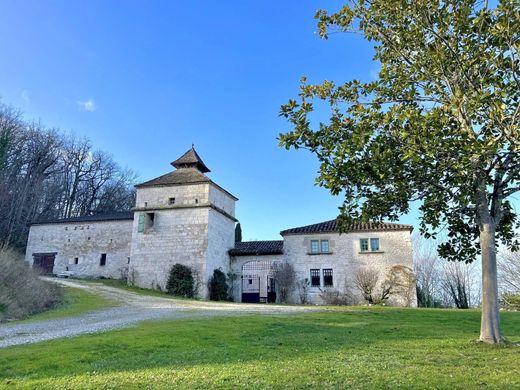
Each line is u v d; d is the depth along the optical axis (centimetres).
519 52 736
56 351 884
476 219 1048
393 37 1084
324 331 1250
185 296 2900
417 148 813
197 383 632
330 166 917
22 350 906
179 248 3077
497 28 813
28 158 5241
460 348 931
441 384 610
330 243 3222
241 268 3366
